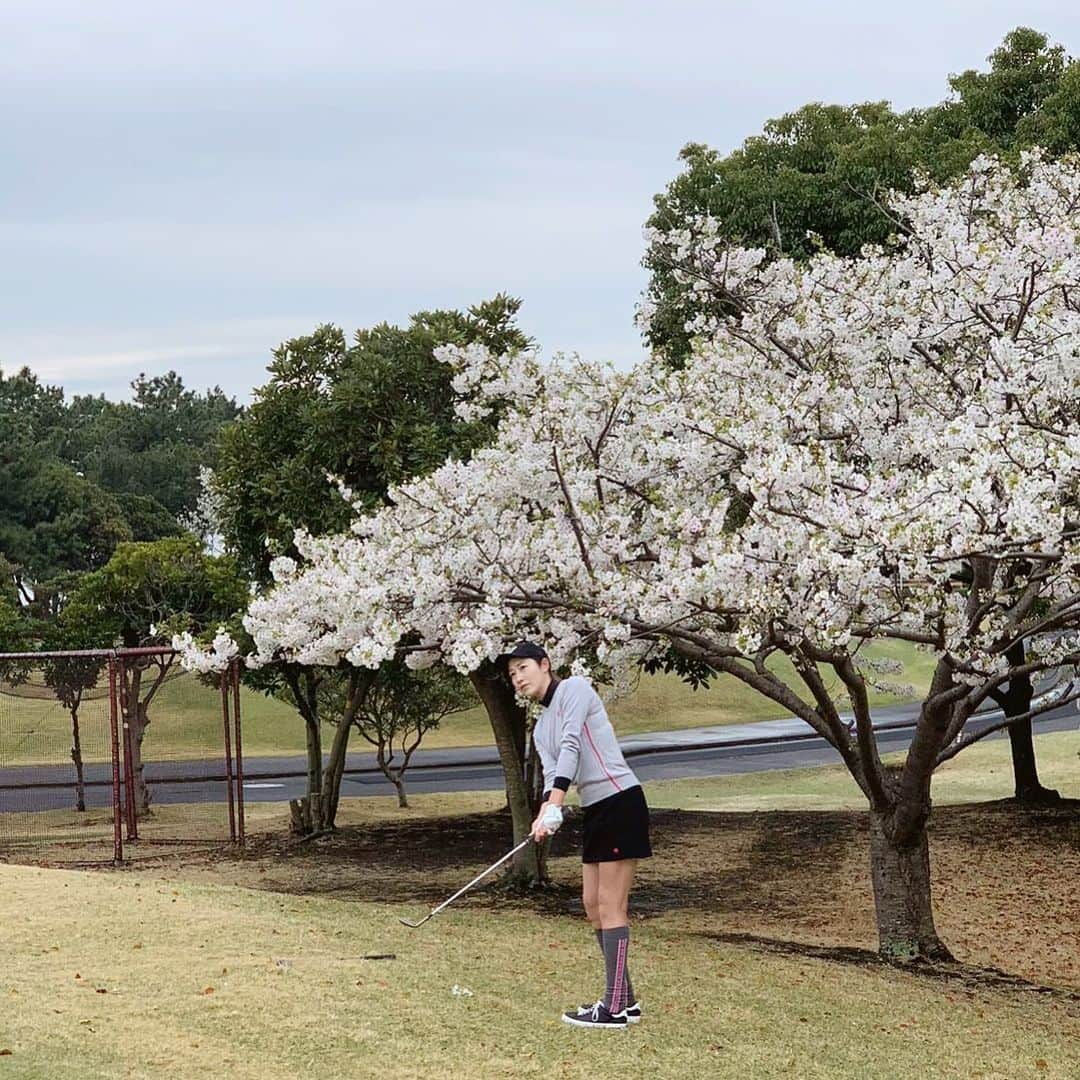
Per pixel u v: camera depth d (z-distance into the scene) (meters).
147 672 27.97
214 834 20.14
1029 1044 8.12
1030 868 16.81
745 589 9.41
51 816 21.42
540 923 11.05
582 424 11.02
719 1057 6.62
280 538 16.64
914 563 8.80
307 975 7.54
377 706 26.36
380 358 15.84
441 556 10.45
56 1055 5.80
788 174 20.52
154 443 84.88
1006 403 9.96
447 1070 6.00
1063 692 12.33
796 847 18.36
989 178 12.59
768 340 12.57
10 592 42.56
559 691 6.74
